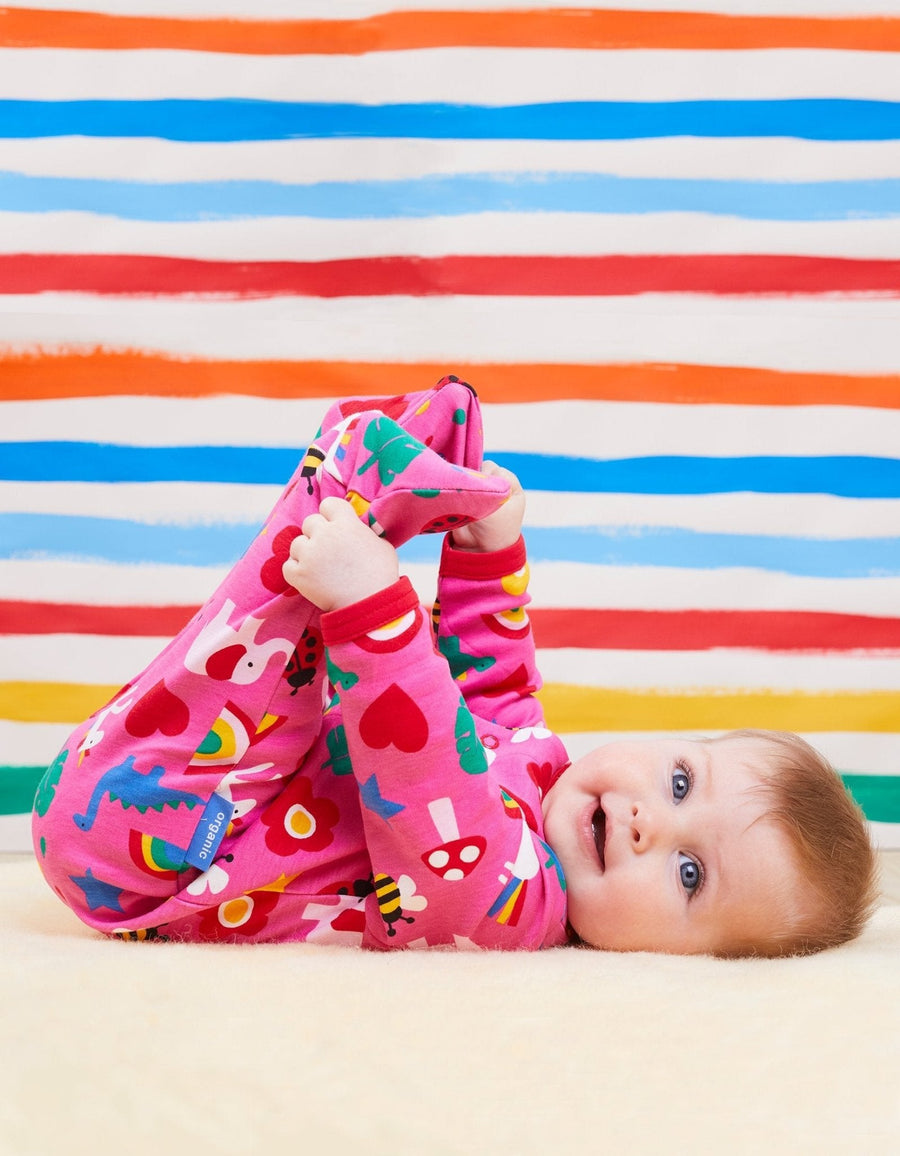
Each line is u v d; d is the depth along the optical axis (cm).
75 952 82
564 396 172
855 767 173
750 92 173
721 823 97
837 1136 58
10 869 129
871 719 173
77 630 168
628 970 84
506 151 172
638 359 173
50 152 168
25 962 77
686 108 173
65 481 168
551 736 115
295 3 170
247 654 89
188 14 169
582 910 100
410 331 171
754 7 173
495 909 92
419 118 171
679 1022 72
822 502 174
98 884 91
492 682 114
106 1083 59
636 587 172
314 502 92
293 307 171
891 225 174
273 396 170
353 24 171
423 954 87
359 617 86
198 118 169
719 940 97
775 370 174
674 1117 59
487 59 172
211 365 170
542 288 172
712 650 173
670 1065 65
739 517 173
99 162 169
